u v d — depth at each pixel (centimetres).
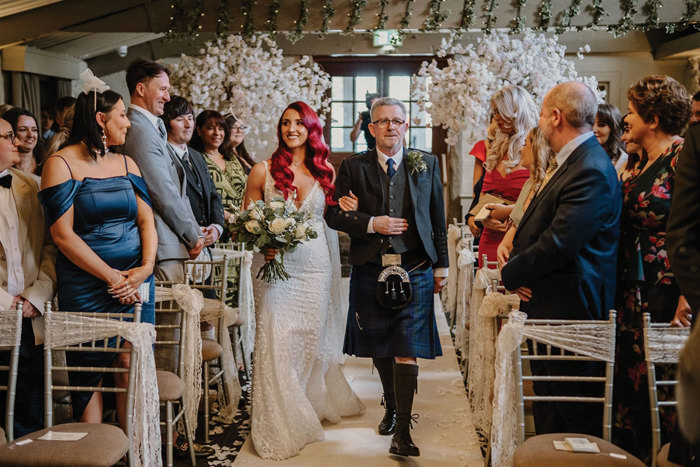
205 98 855
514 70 752
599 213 285
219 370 475
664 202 301
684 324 289
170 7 771
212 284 461
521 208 351
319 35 776
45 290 338
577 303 292
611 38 1025
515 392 282
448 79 783
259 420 377
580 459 250
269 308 388
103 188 325
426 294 382
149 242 342
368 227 373
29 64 912
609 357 278
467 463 362
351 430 410
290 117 397
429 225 384
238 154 674
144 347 287
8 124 333
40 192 316
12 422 291
